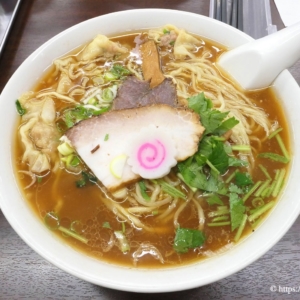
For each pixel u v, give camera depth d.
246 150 0.21
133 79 0.22
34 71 0.23
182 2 0.32
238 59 0.24
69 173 0.20
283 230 0.17
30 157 0.20
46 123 0.21
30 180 0.20
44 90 0.24
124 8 0.32
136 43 0.26
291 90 0.22
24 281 0.20
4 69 0.29
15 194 0.19
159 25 0.26
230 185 0.19
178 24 0.26
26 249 0.21
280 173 0.20
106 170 0.19
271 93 0.23
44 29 0.31
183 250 0.18
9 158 0.20
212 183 0.19
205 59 0.26
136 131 0.20
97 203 0.19
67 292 0.19
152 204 0.19
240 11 0.31
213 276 0.16
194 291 0.19
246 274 0.20
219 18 0.30
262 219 0.18
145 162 0.19
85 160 0.19
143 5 0.32
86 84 0.24
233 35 0.25
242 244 0.17
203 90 0.24
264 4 0.31
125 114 0.20
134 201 0.19
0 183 0.18
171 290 0.15
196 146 0.19
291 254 0.20
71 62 0.25
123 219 0.19
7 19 0.31
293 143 0.21
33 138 0.21
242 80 0.24
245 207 0.19
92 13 0.32
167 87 0.21
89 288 0.20
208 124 0.20
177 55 0.25
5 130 0.21
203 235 0.18
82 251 0.18
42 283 0.20
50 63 0.24
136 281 0.16
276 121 0.22
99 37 0.25
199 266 0.17
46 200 0.19
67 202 0.19
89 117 0.21
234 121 0.19
